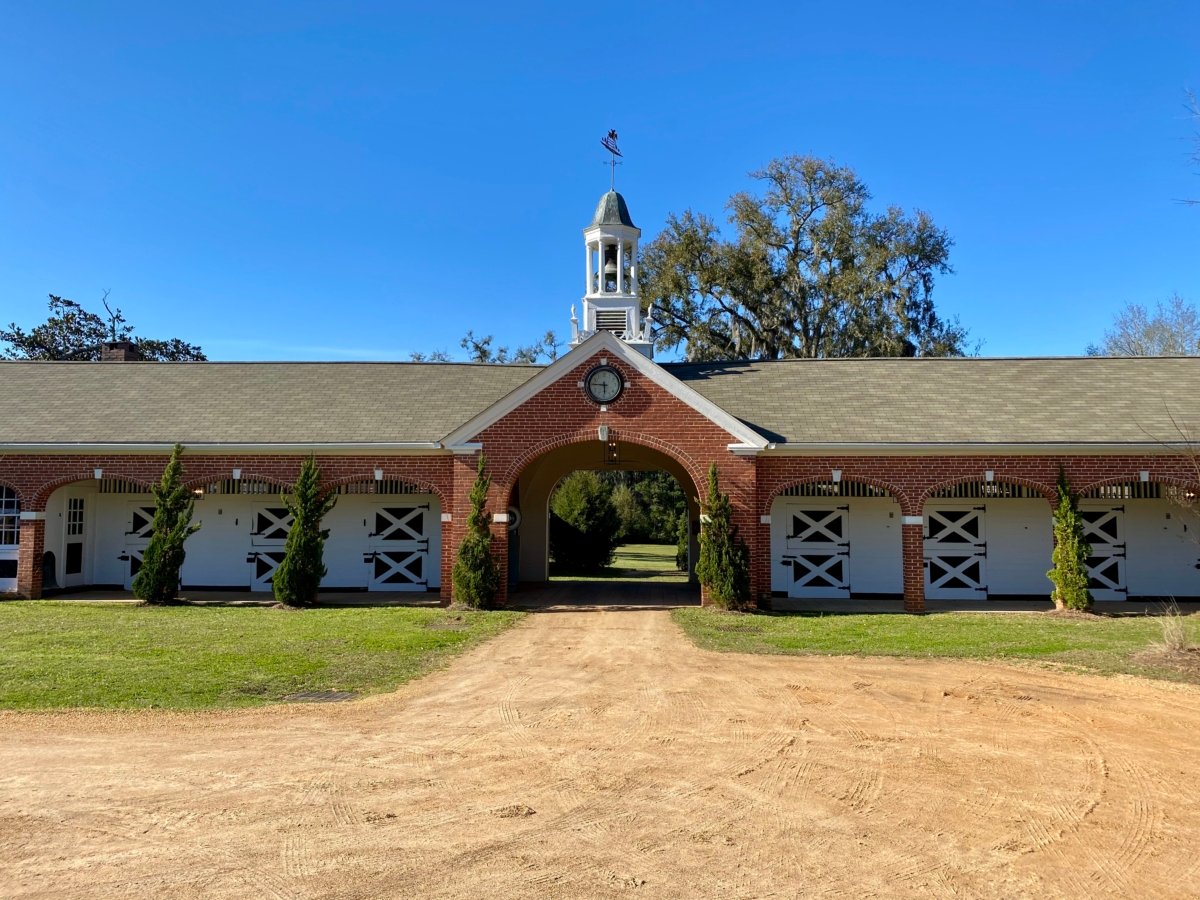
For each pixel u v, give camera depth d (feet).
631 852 18.22
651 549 154.10
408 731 27.50
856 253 132.87
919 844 18.69
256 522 70.13
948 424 61.00
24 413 66.54
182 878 16.85
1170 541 64.49
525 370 75.92
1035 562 65.62
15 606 58.44
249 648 41.55
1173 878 17.12
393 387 71.61
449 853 18.13
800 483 59.82
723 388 68.59
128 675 35.12
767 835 19.15
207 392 70.44
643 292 135.95
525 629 49.47
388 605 60.64
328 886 16.56
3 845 18.43
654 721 28.73
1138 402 63.41
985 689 33.53
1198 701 31.45
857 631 48.06
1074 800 21.36
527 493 78.13
